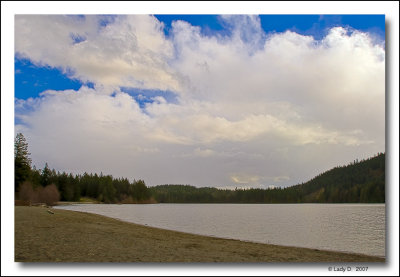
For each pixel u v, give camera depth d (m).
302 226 45.06
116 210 88.88
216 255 16.28
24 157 73.12
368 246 25.72
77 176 154.75
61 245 15.93
